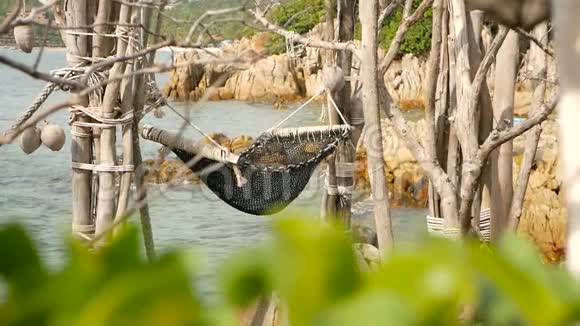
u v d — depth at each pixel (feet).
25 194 75.61
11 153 95.09
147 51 17.30
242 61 17.04
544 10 10.11
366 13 24.91
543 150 61.16
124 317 2.77
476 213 29.12
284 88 138.82
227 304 2.92
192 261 2.83
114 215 31.71
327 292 2.90
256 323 23.75
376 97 25.09
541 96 30.83
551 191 59.21
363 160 68.39
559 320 2.95
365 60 24.98
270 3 29.32
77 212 32.01
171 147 32.78
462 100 25.44
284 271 2.92
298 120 115.24
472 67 27.66
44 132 31.32
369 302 2.83
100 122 31.32
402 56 143.23
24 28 28.37
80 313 2.78
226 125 109.19
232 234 57.67
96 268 2.91
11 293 2.93
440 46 27.61
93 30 30.07
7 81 164.35
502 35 24.77
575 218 6.37
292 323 2.90
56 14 30.25
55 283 2.86
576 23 6.23
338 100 34.99
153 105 31.99
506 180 29.71
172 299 2.80
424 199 70.23
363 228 33.99
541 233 58.08
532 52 30.96
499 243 3.18
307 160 33.99
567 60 6.33
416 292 2.84
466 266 2.90
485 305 2.99
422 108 141.69
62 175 84.12
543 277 3.01
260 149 33.68
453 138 27.91
